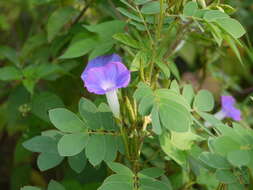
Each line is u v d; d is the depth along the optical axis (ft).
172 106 1.06
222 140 1.07
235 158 1.02
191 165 1.43
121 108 1.20
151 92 1.10
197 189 1.64
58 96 1.65
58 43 1.72
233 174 1.11
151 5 1.28
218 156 1.12
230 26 1.13
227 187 1.16
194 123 1.28
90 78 1.16
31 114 1.66
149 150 1.48
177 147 1.17
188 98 1.32
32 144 1.23
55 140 1.24
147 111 1.06
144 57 1.24
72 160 1.23
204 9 1.18
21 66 1.77
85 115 1.19
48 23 1.63
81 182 1.48
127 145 1.18
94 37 1.41
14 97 1.68
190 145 1.18
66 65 1.72
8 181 2.28
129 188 1.06
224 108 1.60
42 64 1.62
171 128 1.03
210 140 1.11
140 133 1.18
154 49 1.23
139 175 1.11
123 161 1.42
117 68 1.16
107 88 1.13
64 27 1.81
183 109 1.06
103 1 1.68
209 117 1.29
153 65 1.29
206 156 1.12
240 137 1.08
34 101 1.56
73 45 1.40
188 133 1.19
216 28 1.16
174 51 1.48
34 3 1.85
